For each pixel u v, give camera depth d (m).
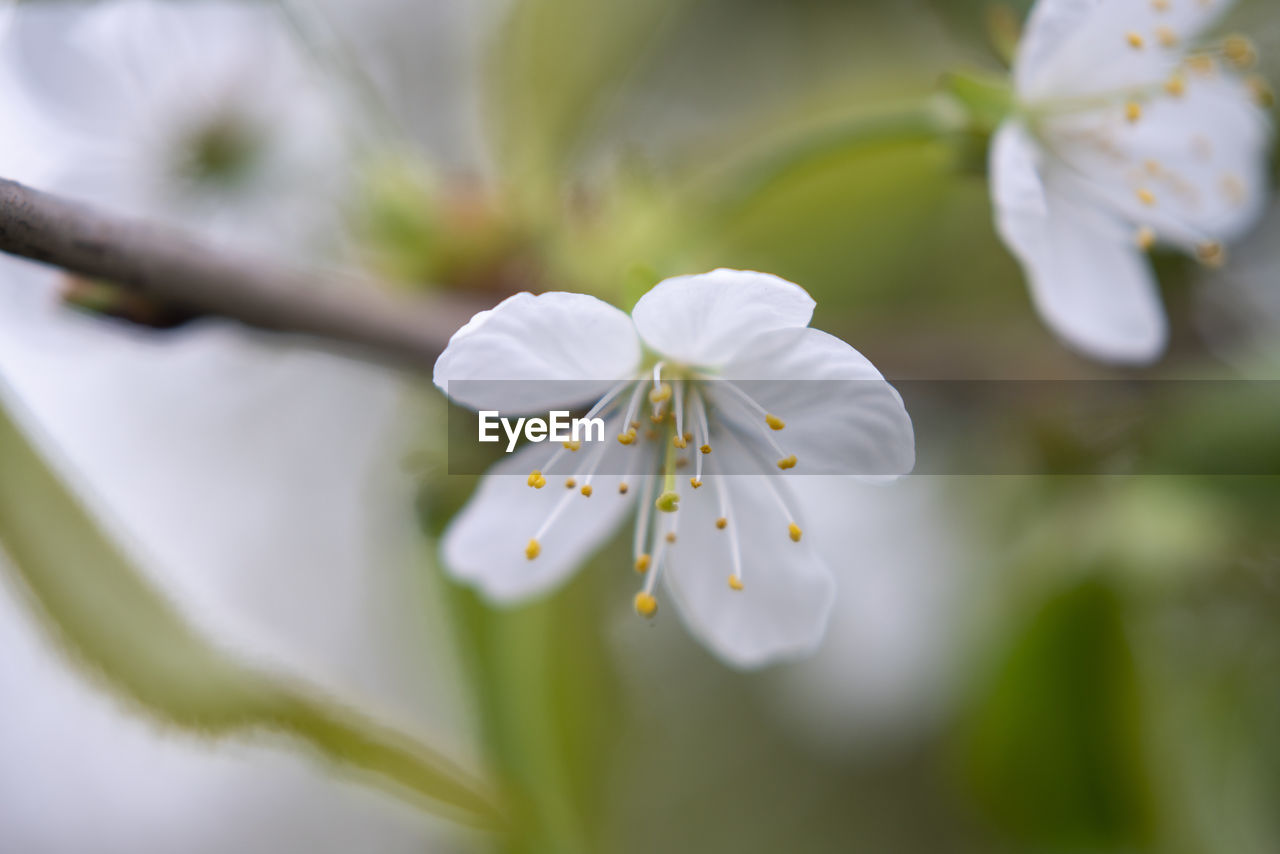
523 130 0.16
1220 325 0.16
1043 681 0.15
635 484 0.14
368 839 0.19
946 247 0.16
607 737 0.14
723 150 0.16
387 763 0.12
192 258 0.13
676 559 0.14
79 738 0.18
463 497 0.14
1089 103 0.15
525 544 0.14
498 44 0.16
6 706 0.18
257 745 0.12
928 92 0.16
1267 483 0.15
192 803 0.19
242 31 0.16
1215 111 0.15
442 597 0.14
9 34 0.15
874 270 0.16
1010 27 0.14
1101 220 0.15
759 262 0.16
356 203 0.15
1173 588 0.15
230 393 0.16
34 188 0.12
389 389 0.16
